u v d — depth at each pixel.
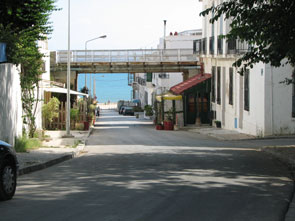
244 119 30.44
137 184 9.80
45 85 35.56
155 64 48.34
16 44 18.89
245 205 7.67
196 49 46.03
